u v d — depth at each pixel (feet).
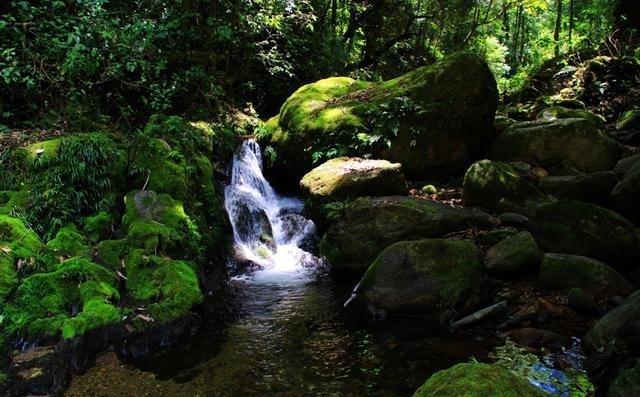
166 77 31.17
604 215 19.33
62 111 25.03
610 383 11.61
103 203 19.99
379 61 59.36
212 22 31.17
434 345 15.29
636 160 24.08
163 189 21.57
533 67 60.95
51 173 19.15
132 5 32.58
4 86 24.17
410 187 27.27
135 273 17.29
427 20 64.59
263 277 22.97
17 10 25.18
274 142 31.50
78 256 16.98
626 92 39.32
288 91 41.29
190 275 17.94
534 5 61.67
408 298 17.52
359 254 21.71
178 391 12.83
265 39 38.52
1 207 17.84
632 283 18.04
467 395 7.71
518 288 18.16
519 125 29.22
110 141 21.54
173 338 15.84
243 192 28.63
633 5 52.90
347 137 28.12
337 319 17.79
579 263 17.67
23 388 12.38
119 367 14.03
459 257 18.01
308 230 26.61
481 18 71.77
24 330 13.87
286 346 15.56
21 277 15.56
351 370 13.91
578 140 26.35
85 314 14.70
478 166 24.21
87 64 24.35
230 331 16.78
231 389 12.96
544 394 8.11
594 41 56.03
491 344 15.07
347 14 55.06
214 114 32.81
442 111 27.71
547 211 20.17
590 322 15.89
